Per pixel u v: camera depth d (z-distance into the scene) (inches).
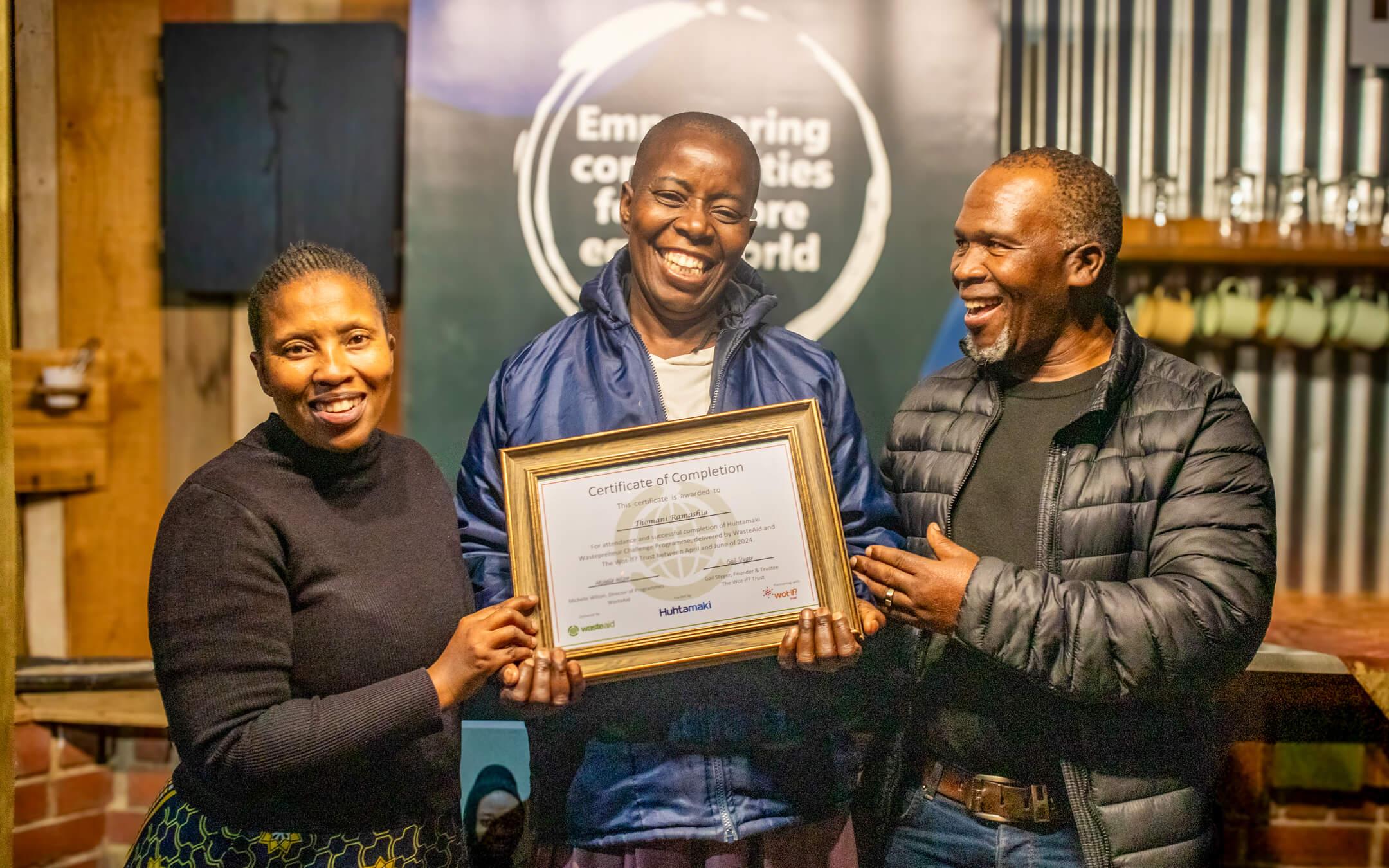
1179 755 54.1
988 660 55.9
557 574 53.9
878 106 75.4
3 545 60.5
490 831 70.7
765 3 75.1
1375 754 79.3
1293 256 81.8
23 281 86.0
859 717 60.7
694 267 60.3
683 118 61.1
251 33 83.0
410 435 75.8
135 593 87.6
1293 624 81.0
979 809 55.4
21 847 80.0
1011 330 55.8
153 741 83.4
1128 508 53.1
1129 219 81.5
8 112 61.6
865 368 76.0
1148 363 55.4
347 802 46.3
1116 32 85.4
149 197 85.7
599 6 75.0
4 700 60.4
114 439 86.9
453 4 75.1
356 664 45.4
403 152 83.4
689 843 57.5
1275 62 85.8
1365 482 88.7
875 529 58.2
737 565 54.3
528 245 75.6
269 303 45.6
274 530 44.4
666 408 61.1
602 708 59.4
